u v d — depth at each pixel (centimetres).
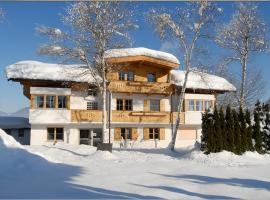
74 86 3234
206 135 2050
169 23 2820
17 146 1538
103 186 1052
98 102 3406
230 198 895
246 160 1842
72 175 1270
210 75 3806
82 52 2508
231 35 3078
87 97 3353
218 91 3794
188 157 1998
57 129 3198
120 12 2517
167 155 2208
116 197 893
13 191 968
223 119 2053
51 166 1459
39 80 3050
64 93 3116
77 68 2859
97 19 2483
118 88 3375
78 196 903
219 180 1155
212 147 2014
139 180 1159
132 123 3425
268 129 2145
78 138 3262
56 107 3095
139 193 948
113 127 3416
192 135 3744
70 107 3262
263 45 3006
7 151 1422
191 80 3606
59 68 3152
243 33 3041
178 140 3656
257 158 1952
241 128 2073
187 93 3588
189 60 2891
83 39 2512
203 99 3638
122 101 3506
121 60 3281
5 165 1291
